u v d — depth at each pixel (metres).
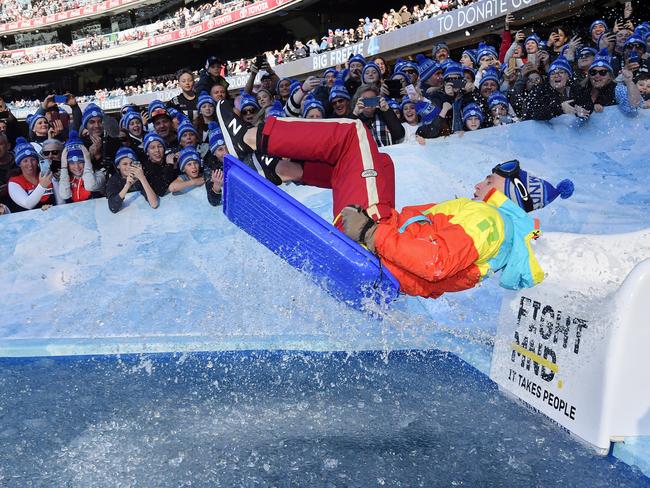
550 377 2.54
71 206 5.42
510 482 2.10
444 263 2.24
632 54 5.08
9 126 6.98
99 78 37.69
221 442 2.42
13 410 2.78
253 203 2.50
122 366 3.41
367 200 2.60
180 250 4.76
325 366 3.30
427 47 16.36
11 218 5.38
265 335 3.71
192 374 3.23
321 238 2.38
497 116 5.36
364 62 6.51
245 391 2.96
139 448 2.38
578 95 5.04
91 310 4.22
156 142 5.31
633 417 2.25
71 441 2.45
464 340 3.52
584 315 2.37
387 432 2.48
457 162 5.07
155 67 36.12
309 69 21.17
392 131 5.35
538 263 2.62
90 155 5.71
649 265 2.20
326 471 2.18
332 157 2.73
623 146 4.85
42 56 37.06
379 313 2.53
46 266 4.84
